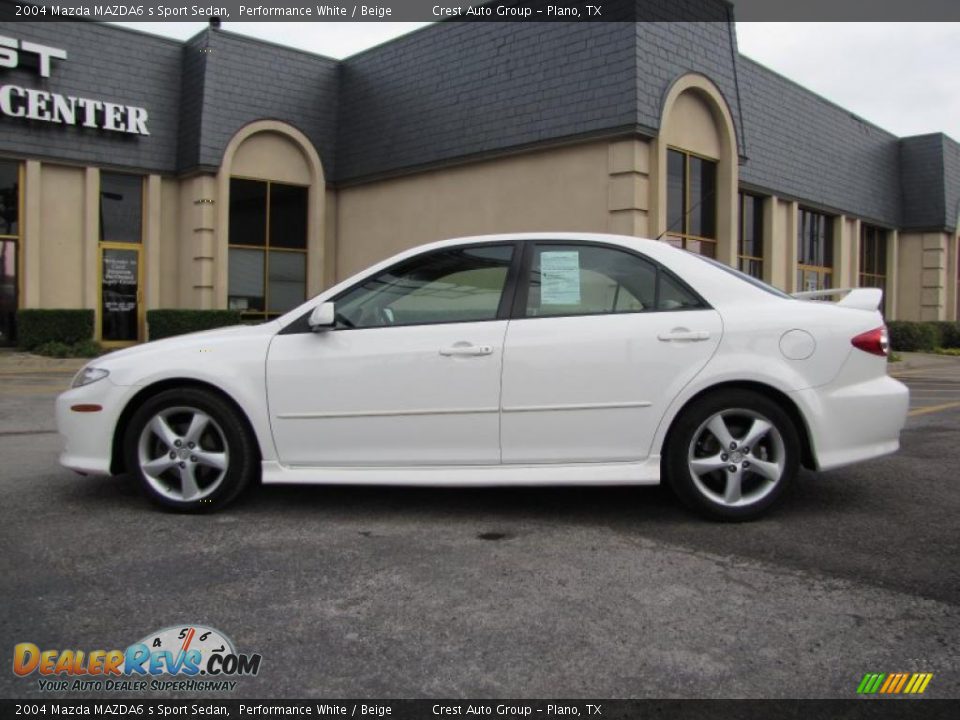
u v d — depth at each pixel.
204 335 4.91
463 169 15.93
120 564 3.89
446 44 16.25
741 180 17.83
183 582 3.66
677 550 4.11
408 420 4.56
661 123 13.27
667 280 4.64
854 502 5.02
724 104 14.91
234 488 4.68
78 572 3.79
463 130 15.72
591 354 4.49
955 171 26.12
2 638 3.11
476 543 4.22
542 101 14.27
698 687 2.75
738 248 18.16
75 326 15.52
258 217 17.94
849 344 4.54
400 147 17.11
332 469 4.64
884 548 4.12
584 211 13.82
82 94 16.14
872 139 24.08
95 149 16.36
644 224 13.38
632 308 4.62
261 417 4.61
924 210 25.30
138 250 17.30
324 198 18.64
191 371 4.63
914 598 3.47
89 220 16.41
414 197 17.03
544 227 14.45
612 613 3.32
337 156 18.89
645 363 4.48
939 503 4.99
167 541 4.25
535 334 4.54
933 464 6.13
